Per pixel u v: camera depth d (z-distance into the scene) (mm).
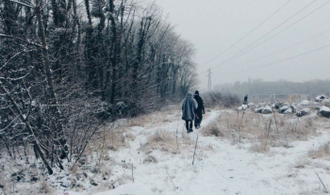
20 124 5465
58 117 5719
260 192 4676
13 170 5305
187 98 11102
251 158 7008
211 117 17500
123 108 18562
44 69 6195
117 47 21000
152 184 5062
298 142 8805
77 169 5555
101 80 17734
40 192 4527
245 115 15906
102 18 18812
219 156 7320
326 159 6395
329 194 4324
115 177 5414
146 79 24172
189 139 9164
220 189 4875
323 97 21906
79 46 11867
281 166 6109
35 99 5723
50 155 5664
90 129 6750
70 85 7180
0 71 5379
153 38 34219
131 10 22375
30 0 5980
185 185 5035
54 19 11016
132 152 7582
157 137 8906
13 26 7371
